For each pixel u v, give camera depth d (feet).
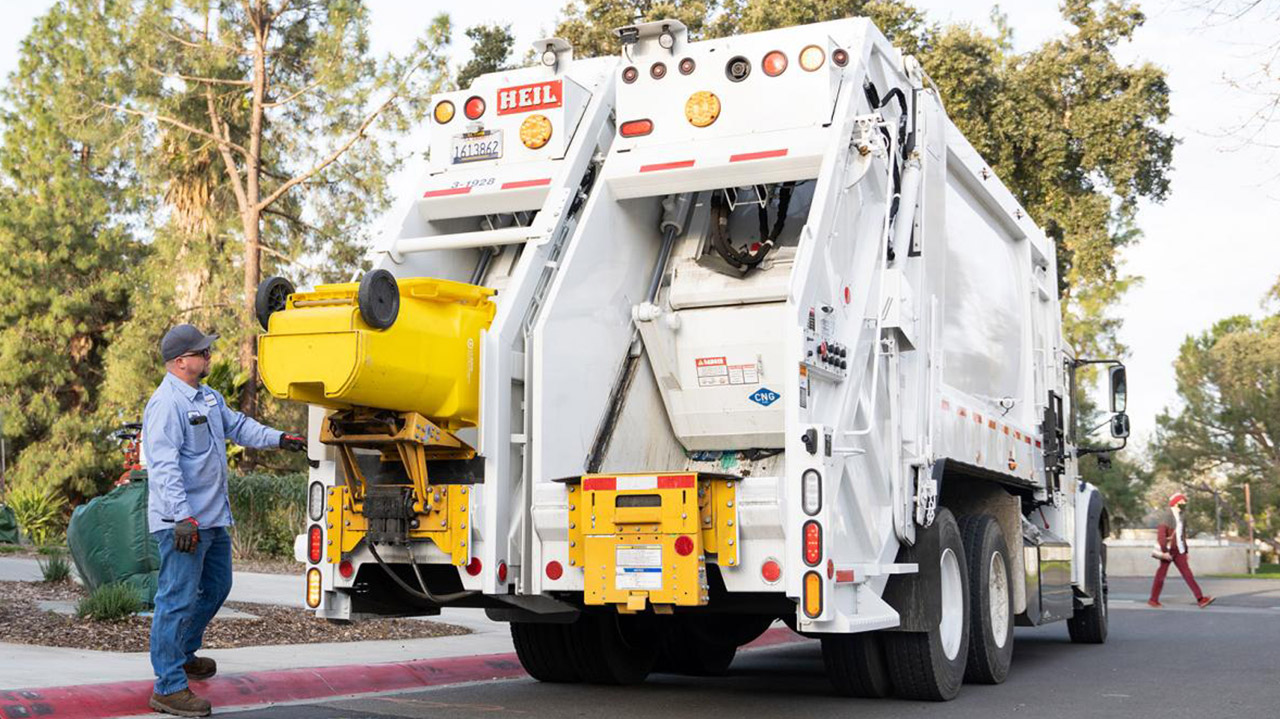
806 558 22.03
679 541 22.35
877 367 25.76
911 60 29.50
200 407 23.66
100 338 110.32
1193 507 175.52
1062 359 42.88
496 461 23.89
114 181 118.01
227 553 24.56
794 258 25.61
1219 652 39.91
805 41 26.03
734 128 26.35
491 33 107.24
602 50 104.63
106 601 33.50
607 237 26.89
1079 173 108.58
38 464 101.35
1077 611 42.63
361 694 27.63
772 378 27.20
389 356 22.17
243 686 25.34
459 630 38.91
